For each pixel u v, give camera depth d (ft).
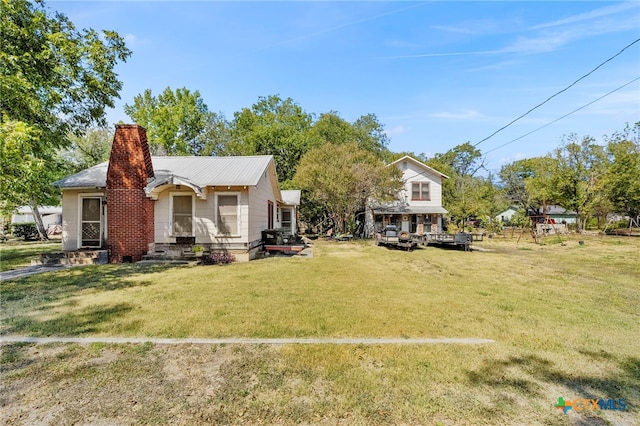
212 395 9.12
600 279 27.61
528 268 33.68
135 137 35.55
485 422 8.09
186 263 34.12
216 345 12.57
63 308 17.43
